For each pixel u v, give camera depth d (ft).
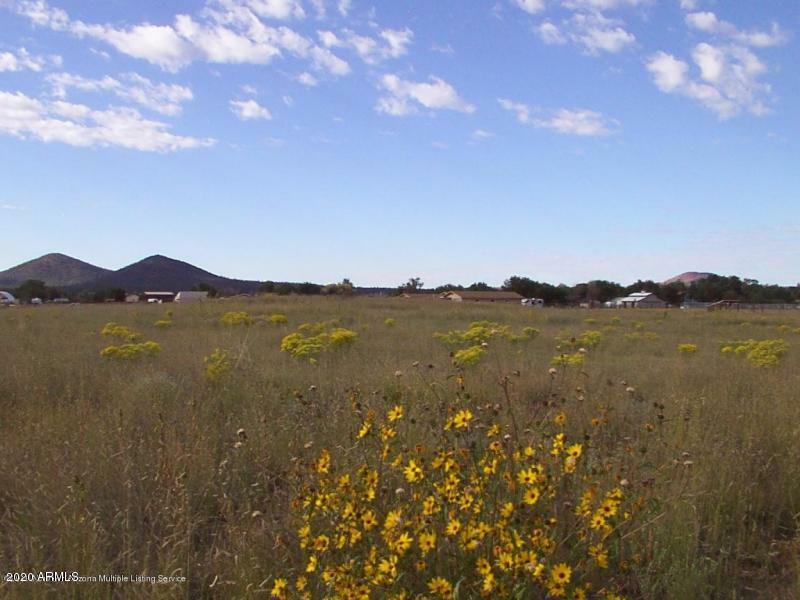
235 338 48.32
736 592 12.12
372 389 24.08
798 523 14.62
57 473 15.25
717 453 16.46
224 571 12.07
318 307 98.43
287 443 18.03
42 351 39.01
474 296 242.17
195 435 18.33
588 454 14.71
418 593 10.16
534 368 31.14
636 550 11.99
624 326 82.89
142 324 68.80
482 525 10.01
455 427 12.28
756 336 71.82
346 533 10.80
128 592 11.39
